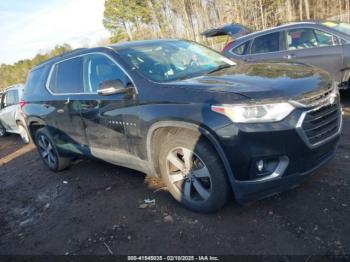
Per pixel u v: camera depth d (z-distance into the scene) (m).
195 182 3.33
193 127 3.04
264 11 34.06
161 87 3.40
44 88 5.18
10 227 4.05
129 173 4.88
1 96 10.07
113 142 4.03
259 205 3.37
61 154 5.32
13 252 3.47
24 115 5.69
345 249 2.60
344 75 6.34
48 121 5.10
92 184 4.79
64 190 4.81
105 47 4.21
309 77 3.19
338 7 30.62
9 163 7.27
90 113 4.19
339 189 3.39
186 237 3.11
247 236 2.96
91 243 3.33
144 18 48.38
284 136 2.76
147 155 3.63
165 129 3.41
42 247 3.45
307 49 6.70
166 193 4.00
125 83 3.73
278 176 2.87
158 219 3.49
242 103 2.78
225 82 3.21
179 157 3.46
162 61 3.95
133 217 3.63
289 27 6.99
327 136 3.11
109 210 3.89
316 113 2.95
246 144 2.80
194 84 3.25
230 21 35.12
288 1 31.53
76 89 4.51
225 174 3.09
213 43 27.00
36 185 5.32
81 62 4.46
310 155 2.92
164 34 45.50
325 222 2.94
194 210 3.44
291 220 3.05
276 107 2.76
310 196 3.36
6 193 5.26
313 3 32.25
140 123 3.51
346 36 6.29
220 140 2.89
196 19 40.00
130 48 4.14
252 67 3.78
